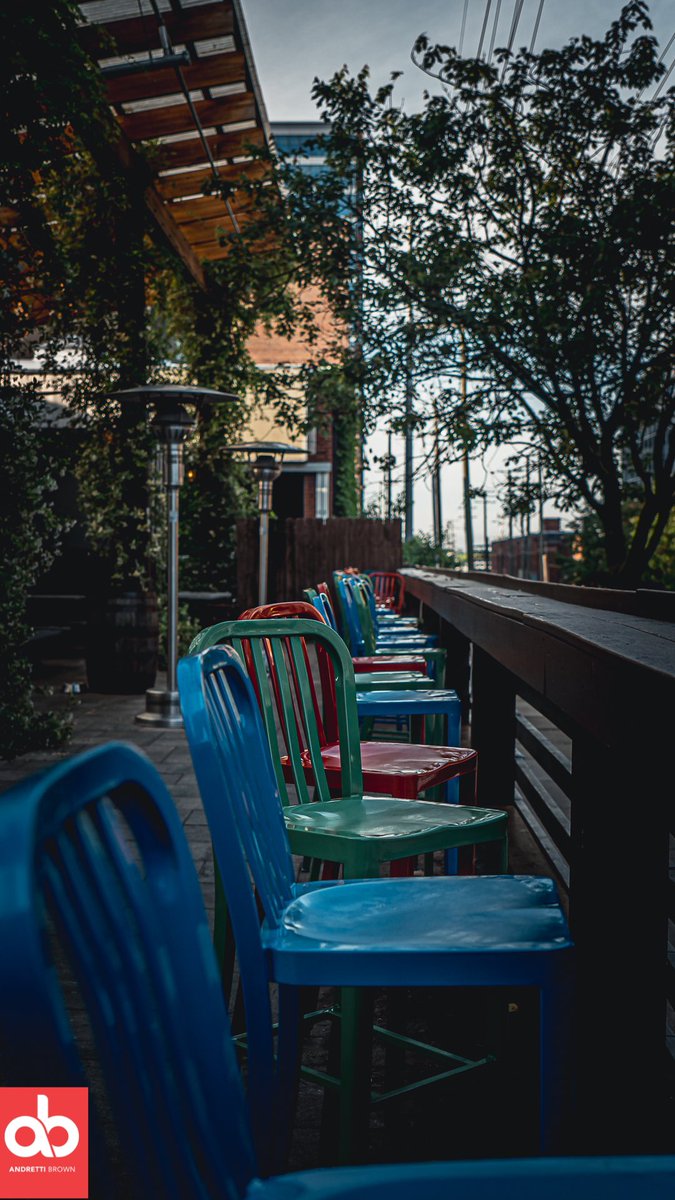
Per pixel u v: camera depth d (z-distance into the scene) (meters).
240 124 9.60
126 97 7.93
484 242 9.95
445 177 9.94
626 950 1.63
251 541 13.20
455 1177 0.64
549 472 10.63
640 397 9.76
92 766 0.61
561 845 2.85
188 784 5.00
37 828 0.50
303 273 10.88
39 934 0.43
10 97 4.87
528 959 1.17
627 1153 1.61
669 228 8.76
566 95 9.45
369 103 10.24
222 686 1.39
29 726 5.75
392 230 10.27
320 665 2.69
